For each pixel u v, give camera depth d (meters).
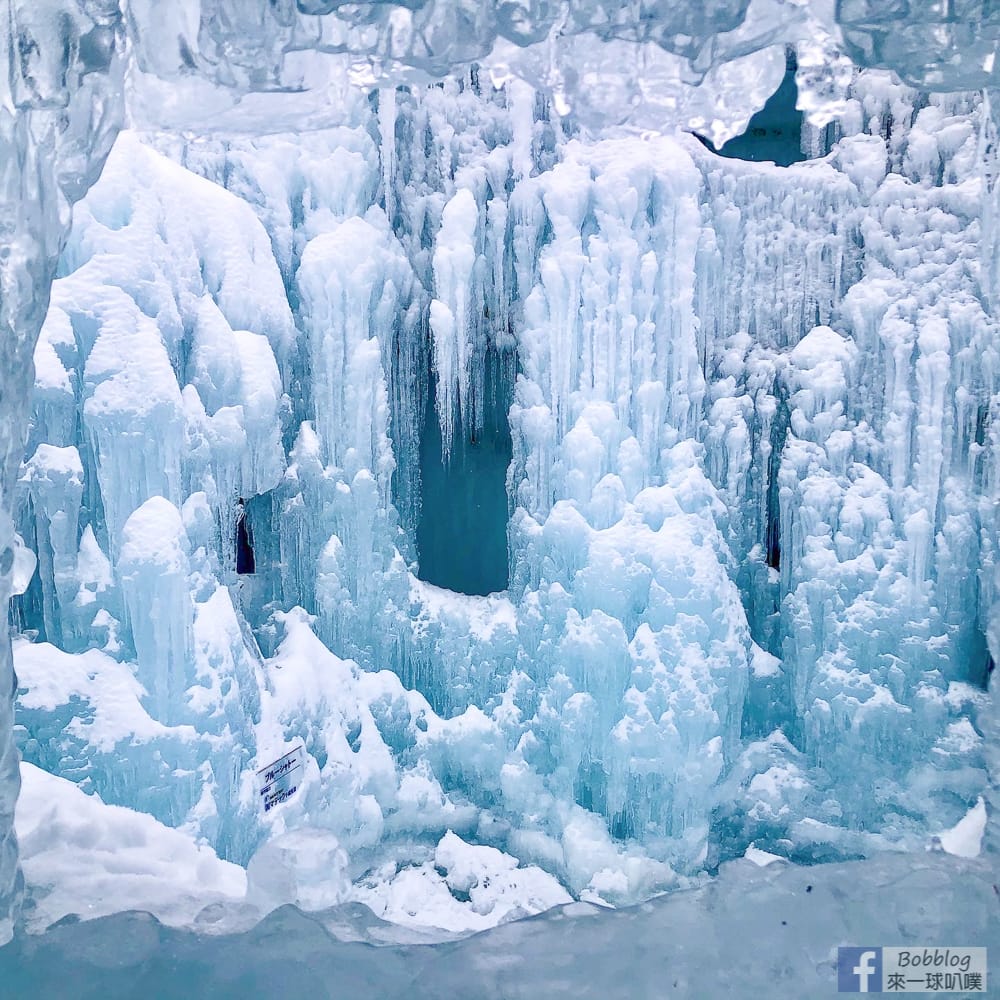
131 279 5.24
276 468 6.15
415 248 7.48
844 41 1.90
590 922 2.01
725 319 7.64
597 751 7.21
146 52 1.97
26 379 2.11
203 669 5.38
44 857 2.88
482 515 8.13
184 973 1.89
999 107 2.62
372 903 6.64
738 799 7.49
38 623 5.11
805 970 1.83
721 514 7.52
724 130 2.33
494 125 7.36
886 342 7.32
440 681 7.72
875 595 7.34
